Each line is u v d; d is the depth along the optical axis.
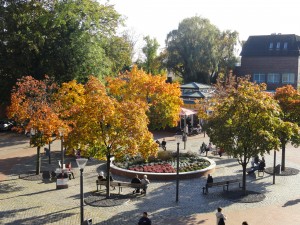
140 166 27.00
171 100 36.44
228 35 69.62
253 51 69.81
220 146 21.50
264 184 24.52
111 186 22.36
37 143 25.03
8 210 19.02
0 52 43.19
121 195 21.64
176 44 67.69
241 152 20.95
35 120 24.56
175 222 17.72
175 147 37.28
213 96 43.00
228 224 17.59
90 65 44.38
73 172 26.97
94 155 20.62
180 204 20.31
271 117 20.97
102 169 27.84
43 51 43.31
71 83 28.88
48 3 45.16
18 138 41.09
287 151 36.31
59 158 31.62
